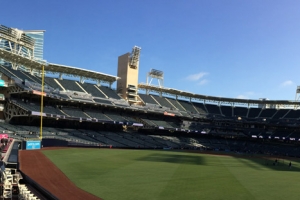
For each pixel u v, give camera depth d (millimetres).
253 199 17062
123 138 68438
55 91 58406
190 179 23203
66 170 25062
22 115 49125
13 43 63469
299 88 92938
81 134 61281
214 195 17547
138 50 83500
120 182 20609
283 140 86000
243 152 75750
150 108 79750
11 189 15414
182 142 79312
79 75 74062
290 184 23047
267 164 41719
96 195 16594
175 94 98250
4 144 36062
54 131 55844
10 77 51062
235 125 92875
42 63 60250
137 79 84750
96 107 71125
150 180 21891
